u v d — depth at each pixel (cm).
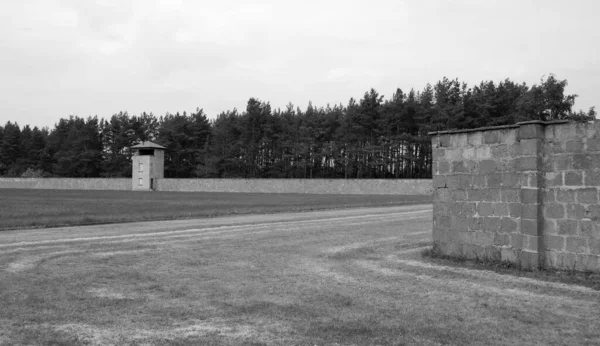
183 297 931
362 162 9056
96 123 12312
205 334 702
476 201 1320
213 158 10069
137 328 730
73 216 2675
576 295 950
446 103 7900
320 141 9594
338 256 1436
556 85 6481
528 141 1187
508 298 932
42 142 13038
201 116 11500
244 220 2630
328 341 671
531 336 701
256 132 9994
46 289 985
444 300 915
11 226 2184
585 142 1112
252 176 10125
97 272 1172
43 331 710
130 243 1697
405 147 8700
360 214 3048
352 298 925
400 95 8669
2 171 12862
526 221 1191
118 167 11412
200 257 1414
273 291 984
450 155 1388
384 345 656
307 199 5041
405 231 2095
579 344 669
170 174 11212
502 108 7700
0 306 847
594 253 1093
